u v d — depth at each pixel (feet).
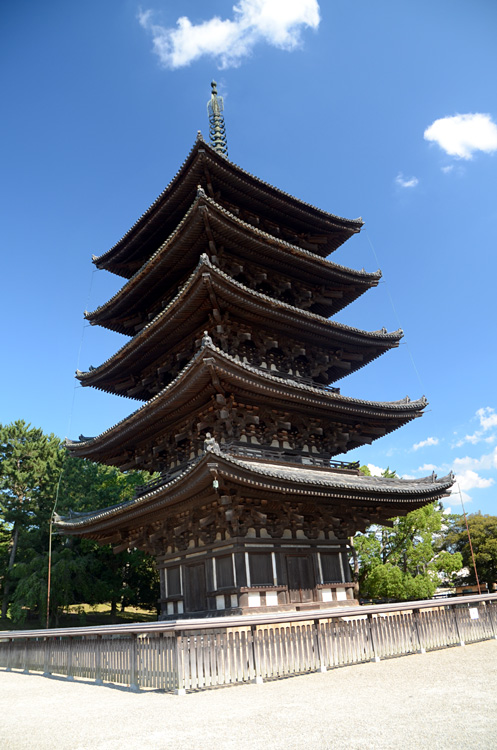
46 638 69.72
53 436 233.55
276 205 107.34
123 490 198.39
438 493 93.81
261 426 84.48
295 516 75.10
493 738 26.71
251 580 70.90
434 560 174.91
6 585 195.62
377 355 106.73
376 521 89.04
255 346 92.58
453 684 42.70
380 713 33.65
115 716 37.78
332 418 92.32
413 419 99.14
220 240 91.50
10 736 33.99
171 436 91.30
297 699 39.99
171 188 100.99
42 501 197.47
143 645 50.75
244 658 49.98
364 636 60.49
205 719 34.94
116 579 181.78
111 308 109.19
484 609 79.36
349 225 117.39
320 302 109.91
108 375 105.50
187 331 90.38
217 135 130.31
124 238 110.42
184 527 77.36
